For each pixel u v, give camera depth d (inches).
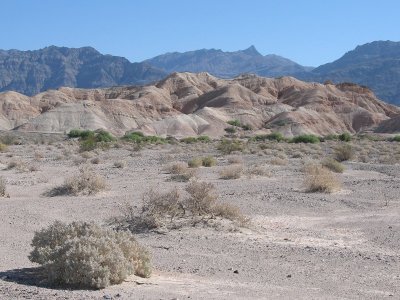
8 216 698.8
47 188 978.7
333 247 533.3
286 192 893.2
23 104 7440.9
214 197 658.2
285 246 533.6
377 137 4217.5
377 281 398.6
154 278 387.5
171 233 585.6
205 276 405.7
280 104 7701.8
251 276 410.3
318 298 342.6
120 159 1718.8
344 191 915.4
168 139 3732.8
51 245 394.3
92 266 348.2
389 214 722.2
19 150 2313.0
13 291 335.0
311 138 3090.6
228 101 7736.2
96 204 787.4
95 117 6250.0
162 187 975.6
